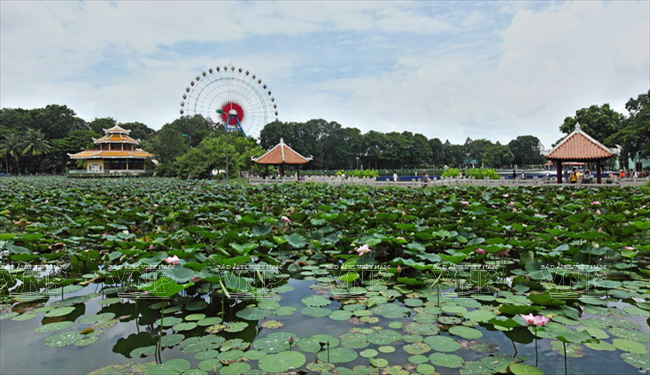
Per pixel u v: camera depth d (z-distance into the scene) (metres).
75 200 14.46
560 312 4.76
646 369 3.54
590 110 51.16
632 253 6.45
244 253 6.24
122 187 22.86
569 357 3.79
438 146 105.12
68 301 5.39
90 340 4.23
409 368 3.62
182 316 4.91
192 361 3.78
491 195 16.36
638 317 4.68
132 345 4.12
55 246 8.18
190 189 22.30
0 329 4.53
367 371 3.57
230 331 4.44
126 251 6.31
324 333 4.38
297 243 7.49
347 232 8.56
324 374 3.53
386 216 9.09
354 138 87.12
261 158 40.41
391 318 4.78
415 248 6.50
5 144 70.38
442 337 4.22
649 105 46.38
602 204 12.04
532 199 14.12
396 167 96.00
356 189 21.19
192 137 81.81
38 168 78.75
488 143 120.00
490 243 6.79
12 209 11.74
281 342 4.14
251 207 12.36
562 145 27.58
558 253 6.38
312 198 15.45
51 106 83.50
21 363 3.75
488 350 3.94
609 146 48.81
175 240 7.32
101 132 88.12
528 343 4.11
